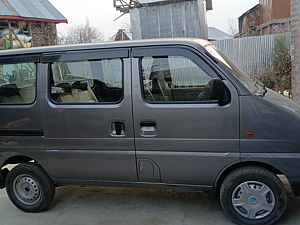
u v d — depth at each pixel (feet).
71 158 12.34
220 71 10.80
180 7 48.78
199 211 12.72
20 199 13.56
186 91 11.14
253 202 10.91
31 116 12.48
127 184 12.07
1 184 13.92
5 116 12.78
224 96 10.54
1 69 12.84
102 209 13.46
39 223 12.59
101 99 11.87
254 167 10.84
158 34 50.29
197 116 10.86
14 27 51.39
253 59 41.06
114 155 11.85
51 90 12.35
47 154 12.58
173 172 11.42
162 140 11.27
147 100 11.37
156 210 13.03
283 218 11.68
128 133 11.55
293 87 23.36
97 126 11.82
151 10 49.88
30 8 54.08
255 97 10.52
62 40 60.44
